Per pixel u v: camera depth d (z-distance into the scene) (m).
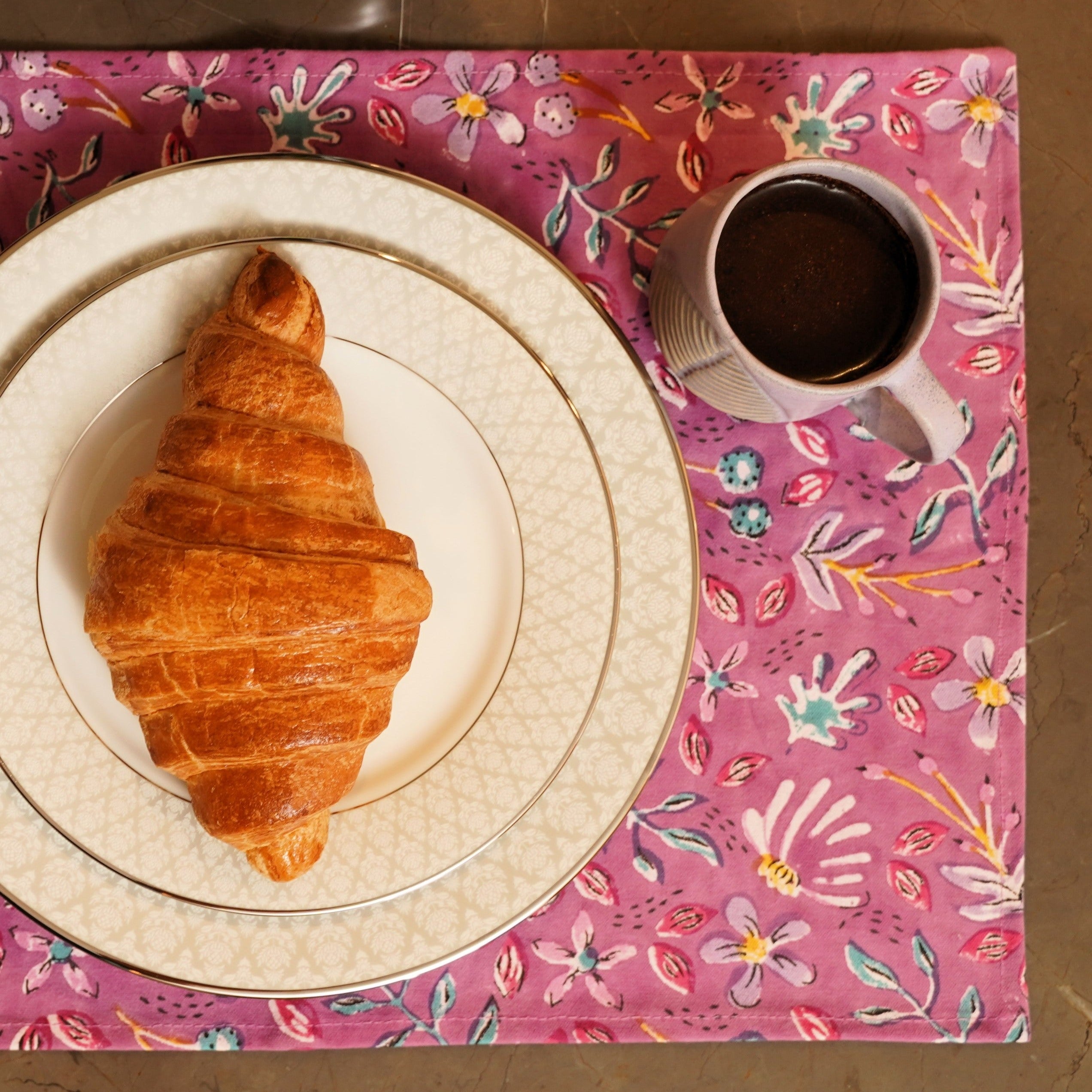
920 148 0.50
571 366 0.48
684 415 0.50
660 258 0.47
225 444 0.44
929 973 0.50
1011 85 0.50
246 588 0.43
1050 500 0.52
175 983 0.47
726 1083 0.51
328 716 0.45
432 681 0.49
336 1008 0.50
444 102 0.49
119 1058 0.51
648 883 0.50
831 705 0.50
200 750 0.45
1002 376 0.50
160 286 0.47
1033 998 0.52
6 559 0.47
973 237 0.50
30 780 0.47
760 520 0.50
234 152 0.49
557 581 0.48
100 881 0.48
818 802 0.50
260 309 0.45
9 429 0.47
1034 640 0.52
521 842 0.48
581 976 0.50
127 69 0.49
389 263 0.47
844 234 0.45
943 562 0.50
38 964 0.49
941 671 0.50
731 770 0.50
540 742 0.48
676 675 0.48
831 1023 0.50
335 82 0.49
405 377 0.48
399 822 0.48
